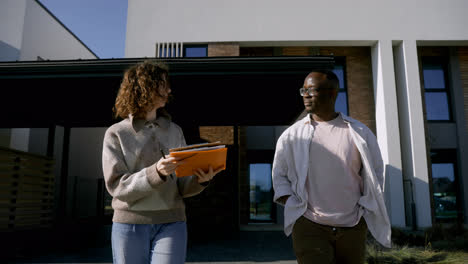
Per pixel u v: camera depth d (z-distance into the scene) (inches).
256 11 352.8
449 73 387.5
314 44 362.9
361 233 75.2
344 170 76.4
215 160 59.2
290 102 275.9
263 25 351.3
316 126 82.7
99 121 324.8
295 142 81.1
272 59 196.4
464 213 365.7
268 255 196.1
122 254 57.5
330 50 376.5
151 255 59.7
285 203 81.2
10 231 223.1
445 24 358.3
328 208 75.0
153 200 59.2
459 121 379.2
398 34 356.2
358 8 358.0
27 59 363.9
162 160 54.3
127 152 61.1
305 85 83.6
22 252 204.8
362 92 371.6
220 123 331.3
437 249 193.2
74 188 417.1
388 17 357.7
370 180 75.2
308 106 82.5
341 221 73.8
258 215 370.6
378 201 75.1
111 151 60.1
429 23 358.3
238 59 197.0
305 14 354.6
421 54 387.2
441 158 384.2
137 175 56.1
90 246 230.8
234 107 291.0
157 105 65.9
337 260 78.2
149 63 66.3
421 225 327.6
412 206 319.3
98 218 437.4
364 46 377.1
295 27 352.5
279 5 354.9
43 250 213.8
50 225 271.9
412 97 347.6
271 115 317.7
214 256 193.5
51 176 278.8
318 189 76.5
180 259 59.6
